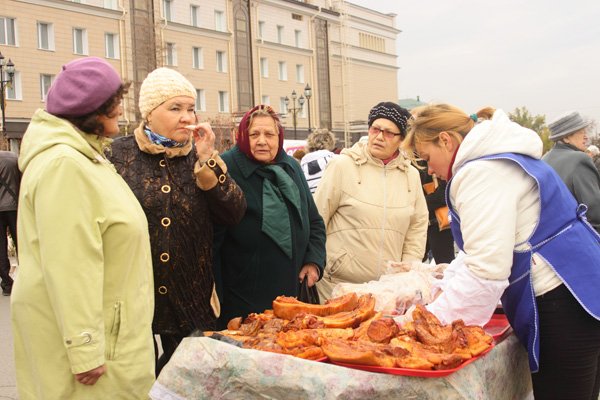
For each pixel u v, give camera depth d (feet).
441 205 18.48
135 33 107.04
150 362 7.77
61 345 7.07
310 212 12.03
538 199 7.55
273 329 7.65
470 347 6.93
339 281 13.11
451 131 8.56
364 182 13.04
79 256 6.86
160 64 104.06
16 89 92.68
